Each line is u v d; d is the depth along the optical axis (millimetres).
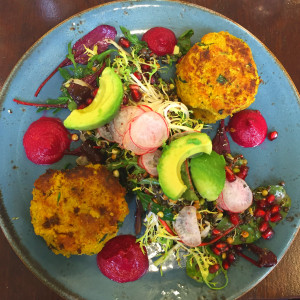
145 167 256
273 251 280
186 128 265
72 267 262
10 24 293
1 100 264
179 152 240
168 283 276
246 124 289
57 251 251
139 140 254
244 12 316
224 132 297
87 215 247
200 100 265
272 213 285
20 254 252
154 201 261
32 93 272
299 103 291
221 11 314
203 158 259
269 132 298
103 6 276
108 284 266
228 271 278
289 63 317
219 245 275
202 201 267
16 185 266
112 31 283
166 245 271
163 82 290
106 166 267
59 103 277
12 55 289
